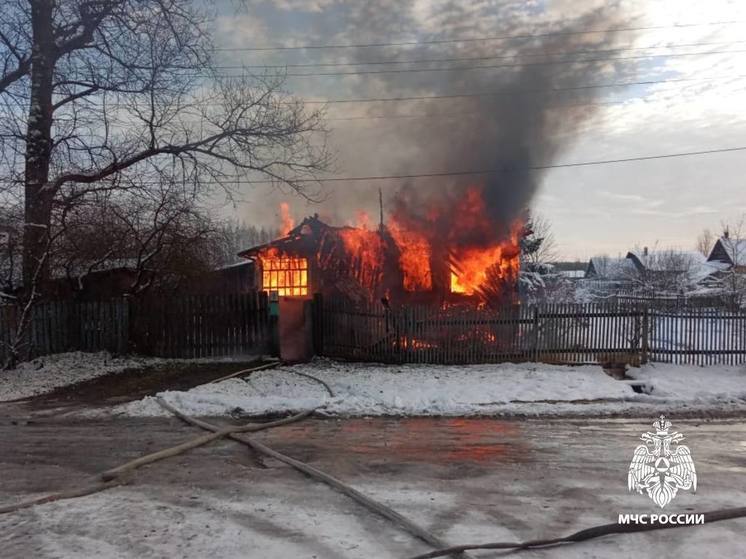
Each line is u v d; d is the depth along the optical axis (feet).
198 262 53.36
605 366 40.78
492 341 41.37
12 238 42.91
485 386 33.65
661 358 41.57
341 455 21.02
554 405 29.50
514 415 28.02
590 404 29.99
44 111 45.55
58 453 21.34
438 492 16.98
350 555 12.78
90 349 44.52
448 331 41.57
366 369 39.32
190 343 44.60
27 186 44.73
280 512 15.40
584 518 14.96
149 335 44.65
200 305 44.83
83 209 47.93
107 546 13.26
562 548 13.17
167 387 34.30
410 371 38.34
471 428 25.43
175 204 49.80
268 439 23.29
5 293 43.11
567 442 23.06
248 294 45.24
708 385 34.65
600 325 41.37
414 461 20.29
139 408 28.68
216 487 17.49
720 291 118.01
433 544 13.28
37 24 44.98
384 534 13.96
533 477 18.48
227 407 28.50
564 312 41.34
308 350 44.86
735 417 27.94
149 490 17.21
